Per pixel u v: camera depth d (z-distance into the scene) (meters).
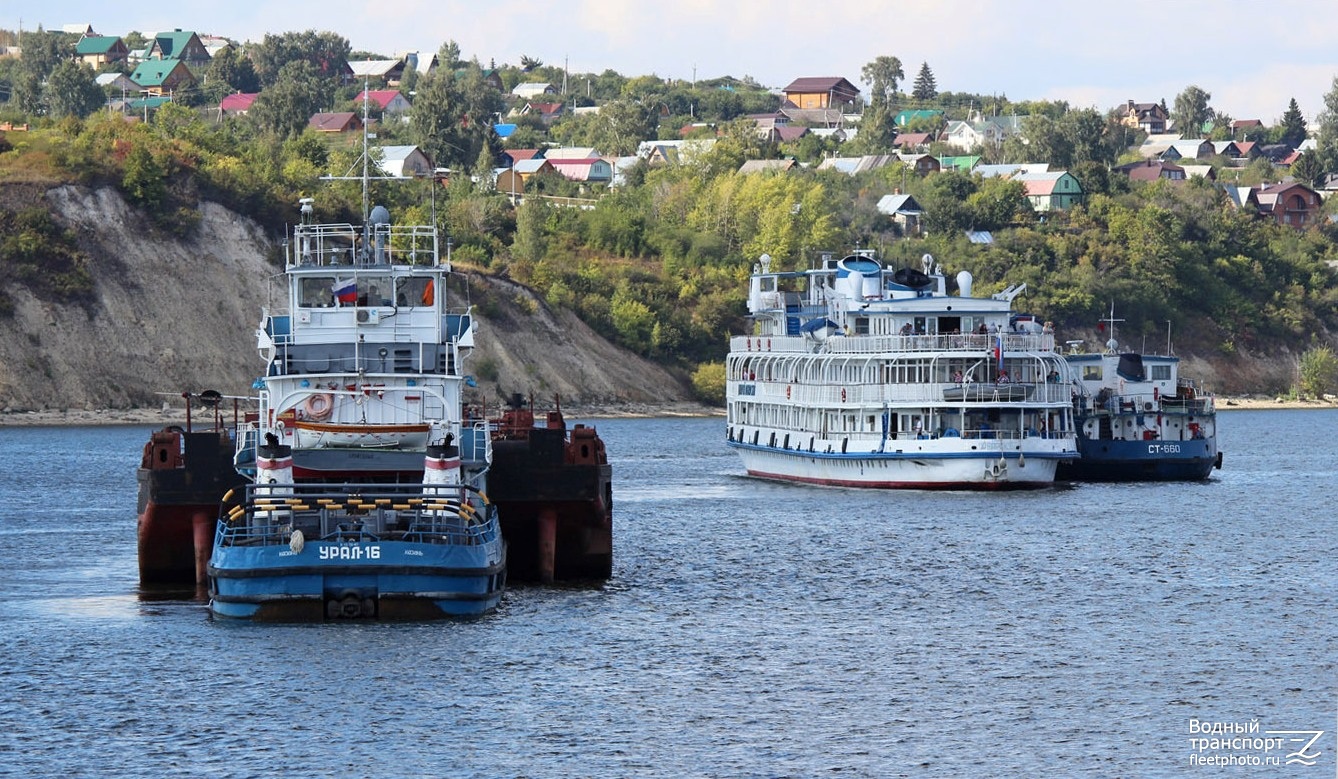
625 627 187.25
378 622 180.00
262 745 141.38
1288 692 161.38
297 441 192.00
